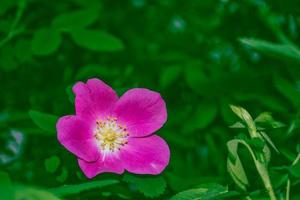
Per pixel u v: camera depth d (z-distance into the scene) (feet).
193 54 3.41
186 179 1.98
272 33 3.21
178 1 4.29
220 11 3.81
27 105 3.00
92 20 2.38
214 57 3.47
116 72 2.81
